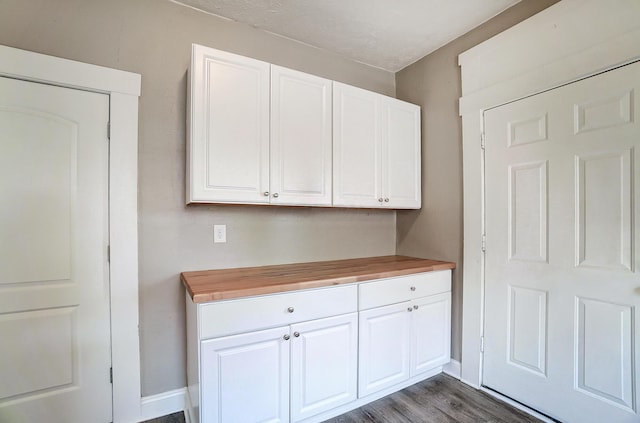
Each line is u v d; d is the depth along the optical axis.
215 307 1.40
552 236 1.71
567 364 1.65
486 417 1.77
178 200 1.85
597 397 1.54
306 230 2.30
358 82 2.57
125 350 1.70
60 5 1.58
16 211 1.49
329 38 2.25
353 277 1.76
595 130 1.54
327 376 1.69
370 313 1.84
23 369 1.50
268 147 1.78
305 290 1.62
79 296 1.62
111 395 1.68
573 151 1.62
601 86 1.52
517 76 1.84
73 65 1.58
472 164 2.10
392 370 1.94
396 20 2.04
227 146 1.66
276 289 1.52
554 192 1.70
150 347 1.78
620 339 1.47
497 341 1.97
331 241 2.41
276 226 2.18
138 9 1.76
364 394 1.82
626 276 1.45
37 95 1.53
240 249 2.05
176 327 1.85
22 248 1.50
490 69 2.00
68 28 1.60
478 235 2.07
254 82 1.74
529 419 1.75
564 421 1.66
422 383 2.14
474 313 2.10
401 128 2.35
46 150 1.55
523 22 1.81
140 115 1.76
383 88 2.71
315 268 2.03
